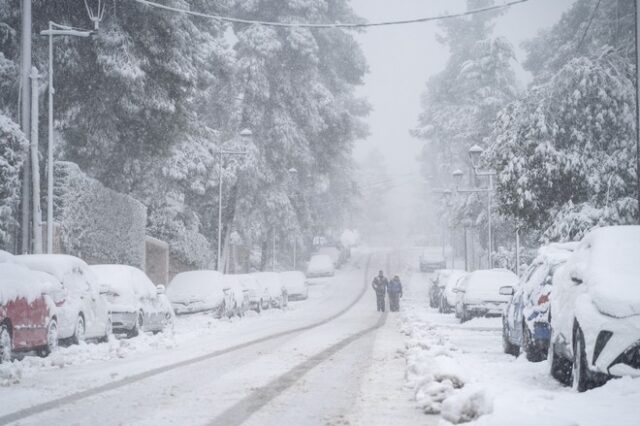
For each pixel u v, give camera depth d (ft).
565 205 83.30
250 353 58.34
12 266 53.83
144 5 115.44
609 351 32.83
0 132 80.79
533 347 49.01
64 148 126.11
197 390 37.35
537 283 51.34
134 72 110.52
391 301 163.12
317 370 46.11
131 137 127.54
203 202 185.47
